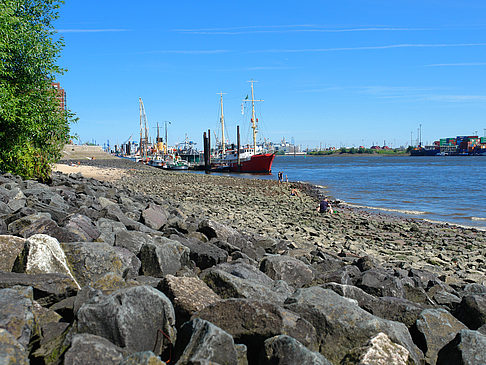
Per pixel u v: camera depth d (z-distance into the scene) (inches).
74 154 5014.8
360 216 1056.2
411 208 1294.3
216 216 866.8
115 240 315.3
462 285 374.9
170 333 174.1
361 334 181.2
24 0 807.7
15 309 162.9
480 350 173.3
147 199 853.8
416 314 212.1
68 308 190.1
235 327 174.9
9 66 767.1
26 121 753.6
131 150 7322.8
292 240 605.9
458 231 844.6
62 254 226.2
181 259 299.4
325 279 286.4
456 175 3112.7
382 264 488.4
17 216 335.6
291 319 176.7
